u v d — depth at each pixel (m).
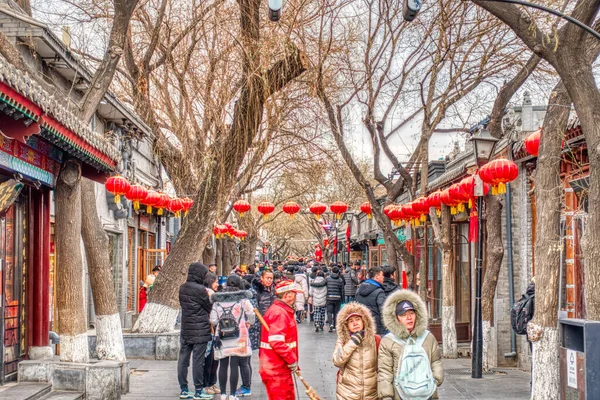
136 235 23.16
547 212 8.42
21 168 8.48
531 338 8.53
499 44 15.62
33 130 7.22
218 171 13.76
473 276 16.52
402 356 6.03
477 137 11.96
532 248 13.02
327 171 18.20
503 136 13.53
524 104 13.30
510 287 13.48
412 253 20.03
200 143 14.48
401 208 16.03
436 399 6.15
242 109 13.18
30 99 6.82
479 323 12.20
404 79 17.48
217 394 10.64
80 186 10.06
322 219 51.19
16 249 9.78
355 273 22.58
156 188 25.97
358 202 36.84
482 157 11.92
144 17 16.50
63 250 9.77
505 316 13.49
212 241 25.00
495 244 12.89
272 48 12.79
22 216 10.00
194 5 13.65
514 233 13.56
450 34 15.06
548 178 8.41
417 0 7.59
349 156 17.86
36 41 12.80
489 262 13.04
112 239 20.39
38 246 10.20
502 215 13.67
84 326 9.92
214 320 9.84
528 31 7.37
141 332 14.43
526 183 13.21
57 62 14.00
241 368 10.35
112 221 19.55
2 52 8.97
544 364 8.41
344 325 6.51
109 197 19.17
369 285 11.98
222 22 12.87
